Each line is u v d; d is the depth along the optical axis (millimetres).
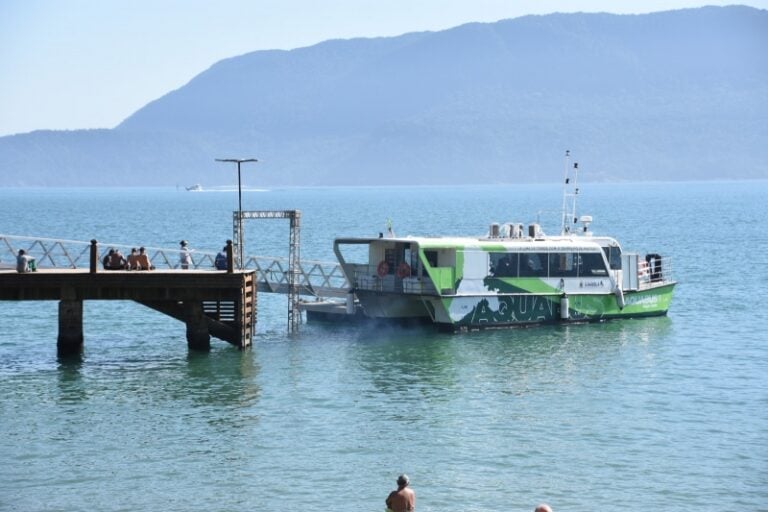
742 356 78938
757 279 129500
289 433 58594
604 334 87312
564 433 58812
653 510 48094
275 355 78750
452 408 63812
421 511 47781
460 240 88000
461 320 86312
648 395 67062
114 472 52312
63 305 76812
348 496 49438
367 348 81375
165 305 78062
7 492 49750
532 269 88500
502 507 48312
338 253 90438
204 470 52656
